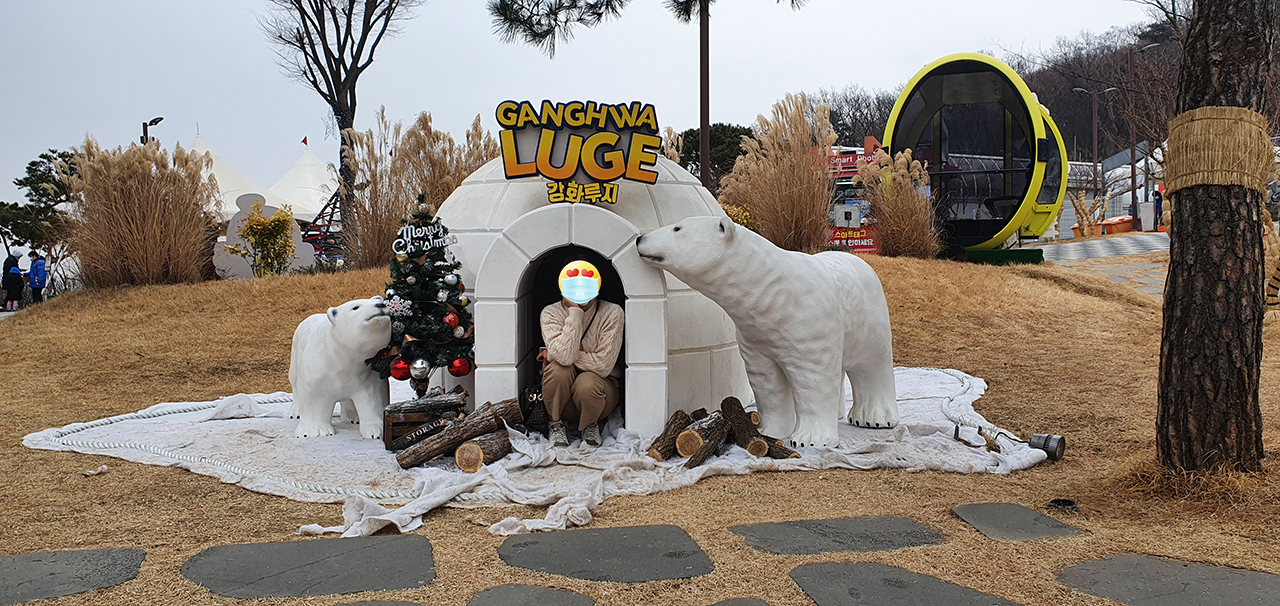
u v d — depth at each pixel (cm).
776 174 1417
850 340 587
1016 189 1705
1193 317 436
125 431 630
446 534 392
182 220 1357
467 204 624
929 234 1559
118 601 311
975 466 507
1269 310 1066
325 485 477
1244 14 422
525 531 394
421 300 588
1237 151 420
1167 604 301
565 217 549
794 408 582
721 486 476
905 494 455
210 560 353
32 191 2992
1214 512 404
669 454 527
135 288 1276
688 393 608
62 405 788
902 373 894
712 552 360
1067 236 3388
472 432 524
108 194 1309
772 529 391
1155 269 1573
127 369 958
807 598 309
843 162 2014
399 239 586
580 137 559
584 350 554
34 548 375
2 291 2091
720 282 529
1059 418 661
